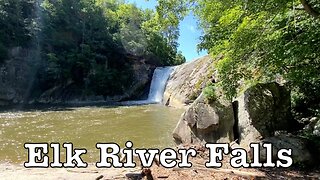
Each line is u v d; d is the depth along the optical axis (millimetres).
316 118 8828
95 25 43219
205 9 6383
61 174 5656
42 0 39188
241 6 5789
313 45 6496
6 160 8109
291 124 8555
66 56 37375
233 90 7172
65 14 40531
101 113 20109
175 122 15367
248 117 7691
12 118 17672
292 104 10188
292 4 5453
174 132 9234
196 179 5227
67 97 36438
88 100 36875
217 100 8289
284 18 6238
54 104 31250
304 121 9078
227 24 6543
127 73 40000
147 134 11914
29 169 6398
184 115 9133
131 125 14422
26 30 35688
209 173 5566
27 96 33812
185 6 6598
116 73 39094
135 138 11102
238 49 6656
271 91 8227
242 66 7133
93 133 12289
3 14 34062
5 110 23594
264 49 6816
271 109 7973
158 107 24562
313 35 6340
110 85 38344
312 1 5531
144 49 44250
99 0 52438
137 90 39062
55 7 39875
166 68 36250
